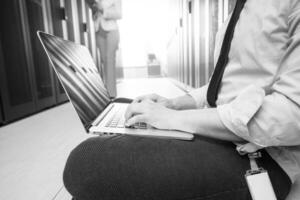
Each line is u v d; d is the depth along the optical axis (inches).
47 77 118.4
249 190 15.8
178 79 211.2
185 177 15.5
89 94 30.6
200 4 114.8
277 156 17.3
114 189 15.7
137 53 420.5
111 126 22.6
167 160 15.9
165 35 409.7
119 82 294.8
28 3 103.1
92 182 15.8
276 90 15.7
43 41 24.2
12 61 88.2
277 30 17.5
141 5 398.9
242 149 16.5
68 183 16.4
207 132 17.6
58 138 64.3
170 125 19.0
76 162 16.3
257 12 19.1
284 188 17.0
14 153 53.4
